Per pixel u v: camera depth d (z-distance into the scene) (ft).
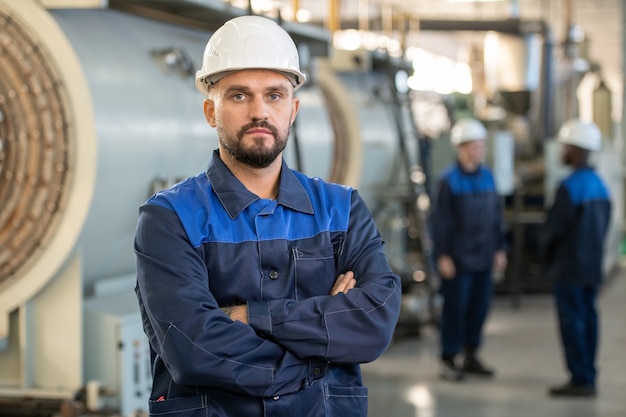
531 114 41.22
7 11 14.07
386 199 28.55
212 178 7.99
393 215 30.09
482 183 23.06
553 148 35.68
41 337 14.80
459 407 20.33
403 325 27.96
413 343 27.50
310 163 22.57
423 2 53.36
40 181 14.26
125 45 15.60
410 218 32.19
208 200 7.86
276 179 8.19
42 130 14.19
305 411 7.72
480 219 22.91
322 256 8.02
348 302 7.72
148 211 7.79
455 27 39.96
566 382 22.57
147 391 15.47
